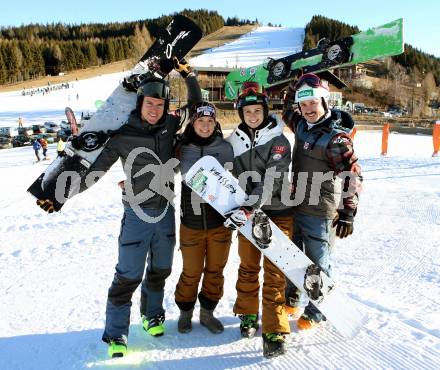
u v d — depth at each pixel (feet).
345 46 15.23
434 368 7.95
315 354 8.68
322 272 8.95
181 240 9.77
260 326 10.02
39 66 318.24
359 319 8.91
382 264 13.93
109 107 9.86
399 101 243.40
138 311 11.00
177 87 69.41
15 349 9.13
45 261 15.24
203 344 9.25
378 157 47.01
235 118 118.11
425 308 10.52
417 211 20.99
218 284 9.86
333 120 9.30
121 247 9.00
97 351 8.98
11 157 69.36
